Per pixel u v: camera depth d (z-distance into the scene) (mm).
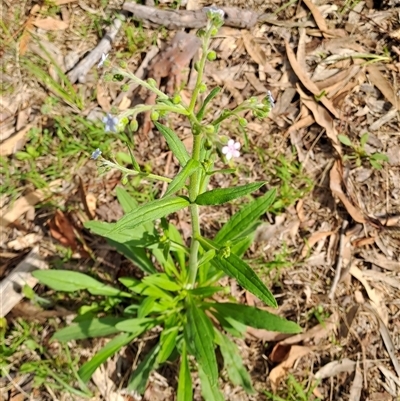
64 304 385
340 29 468
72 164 425
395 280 386
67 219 406
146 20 465
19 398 360
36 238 403
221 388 362
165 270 356
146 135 431
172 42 457
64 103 444
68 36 473
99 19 477
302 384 359
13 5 482
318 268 392
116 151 428
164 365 370
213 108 441
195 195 258
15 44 466
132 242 314
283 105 443
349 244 397
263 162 422
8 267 392
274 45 465
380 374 361
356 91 445
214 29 234
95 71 456
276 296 385
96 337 377
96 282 363
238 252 345
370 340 369
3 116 443
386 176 415
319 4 478
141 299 371
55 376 359
